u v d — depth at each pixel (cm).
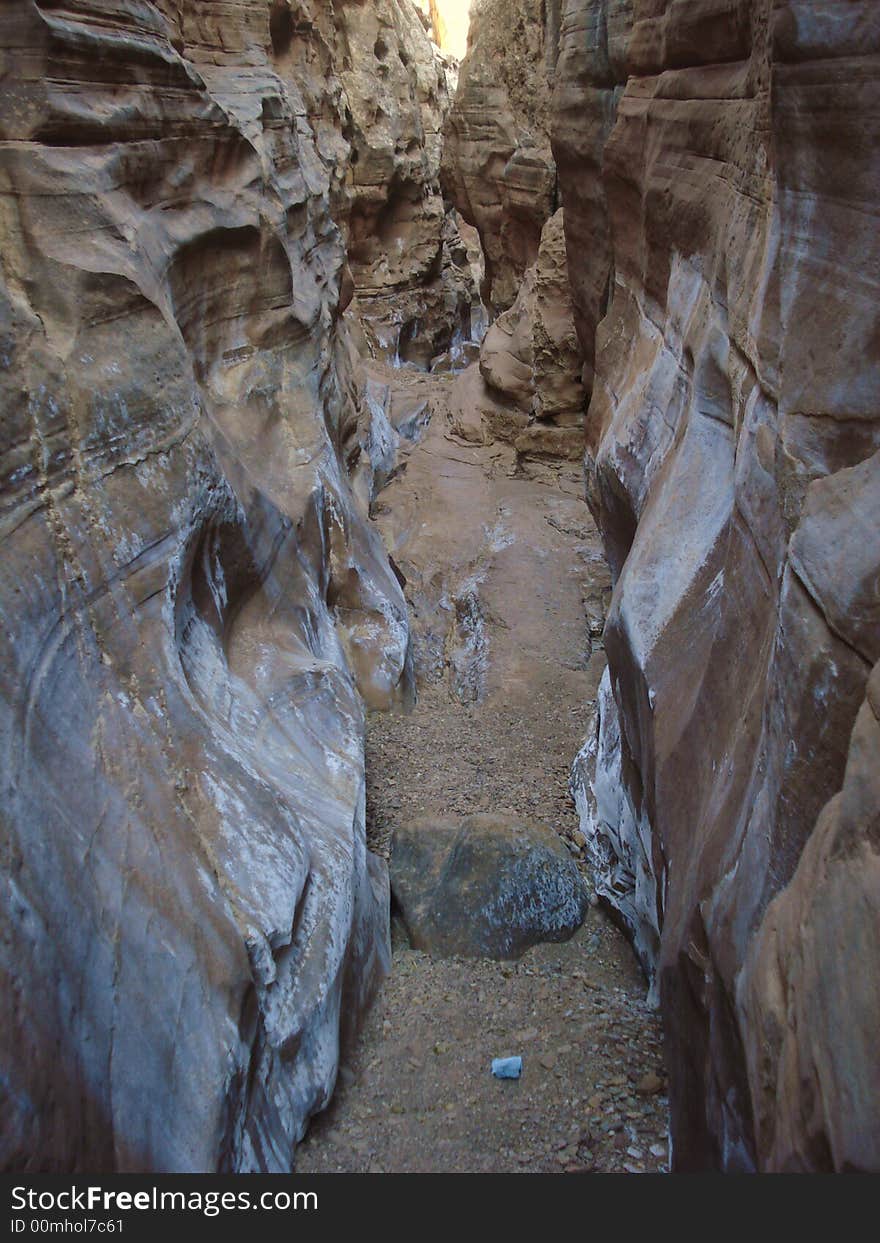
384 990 508
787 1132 217
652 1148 394
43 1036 237
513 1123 412
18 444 316
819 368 301
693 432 469
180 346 445
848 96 279
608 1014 484
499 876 559
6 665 277
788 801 259
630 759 509
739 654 349
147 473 393
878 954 186
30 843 260
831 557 254
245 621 545
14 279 359
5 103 375
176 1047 293
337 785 514
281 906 376
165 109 509
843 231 295
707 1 470
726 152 454
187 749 376
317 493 684
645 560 469
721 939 291
